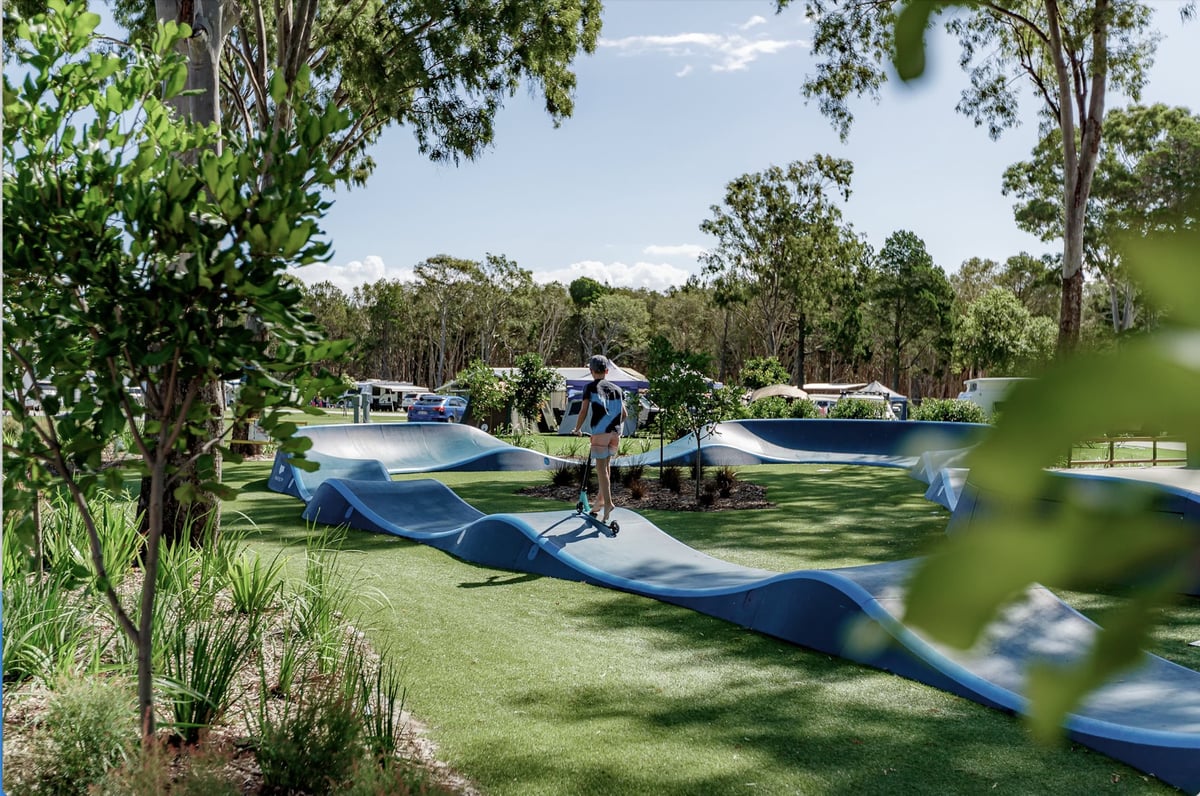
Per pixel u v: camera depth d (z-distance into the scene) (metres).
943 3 0.28
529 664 5.84
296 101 3.27
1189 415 0.20
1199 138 18.12
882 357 83.56
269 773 3.70
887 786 4.18
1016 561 0.22
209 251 3.21
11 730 3.87
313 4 17.09
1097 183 35.72
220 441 3.54
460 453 20.52
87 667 4.48
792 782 4.20
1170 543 0.23
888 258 69.75
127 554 6.41
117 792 3.29
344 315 88.75
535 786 4.11
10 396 3.38
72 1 3.38
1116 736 4.48
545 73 21.33
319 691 4.39
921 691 5.43
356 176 25.08
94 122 3.57
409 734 4.63
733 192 48.59
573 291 98.19
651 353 15.09
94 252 3.28
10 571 5.08
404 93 19.20
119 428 3.35
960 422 24.31
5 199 3.19
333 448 19.30
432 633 6.43
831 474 19.22
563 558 8.52
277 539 10.10
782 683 5.58
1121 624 0.23
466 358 87.56
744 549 10.40
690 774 4.27
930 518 12.65
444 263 80.81
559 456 21.30
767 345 55.19
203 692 4.31
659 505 14.02
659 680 5.62
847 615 6.06
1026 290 67.44
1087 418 0.20
